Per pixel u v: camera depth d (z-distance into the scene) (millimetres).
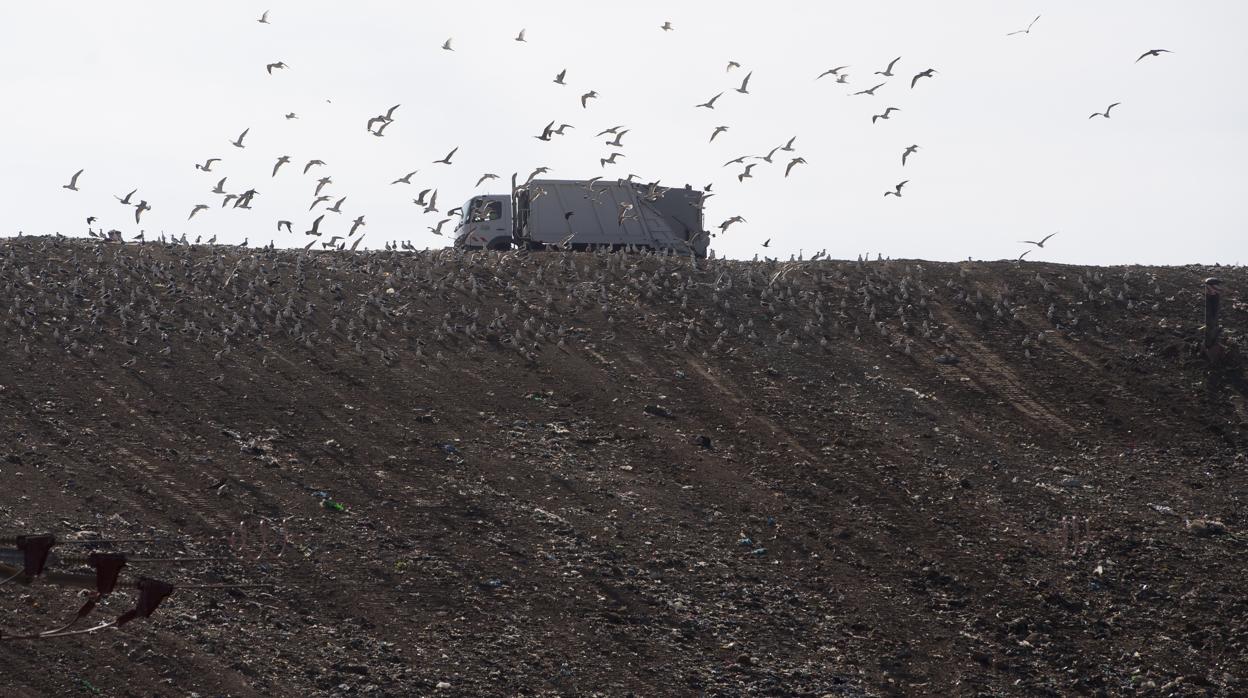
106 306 174250
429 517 127250
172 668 95875
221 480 128250
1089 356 183375
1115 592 129250
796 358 180625
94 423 138000
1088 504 146000
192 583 108500
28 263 189125
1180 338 186375
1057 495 147625
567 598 116812
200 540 116562
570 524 130125
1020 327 192875
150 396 147500
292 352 166875
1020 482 150000
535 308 191125
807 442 155125
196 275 190250
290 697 95625
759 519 136125
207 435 139000
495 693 101375
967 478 149625
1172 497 148875
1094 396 172250
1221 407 169625
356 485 132000
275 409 148500
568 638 110938
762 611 119875
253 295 185750
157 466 129750
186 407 145750
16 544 60688
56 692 89938
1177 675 117062
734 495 140875
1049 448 159500
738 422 159000
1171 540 139000
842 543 133500
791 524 136000
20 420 135250
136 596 105062
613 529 130250
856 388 172375
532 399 160250
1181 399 171375
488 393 160750
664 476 143750
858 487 144750
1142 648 120812
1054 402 171125
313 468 134625
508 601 115000
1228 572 133250
